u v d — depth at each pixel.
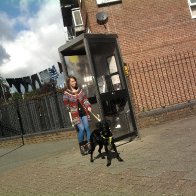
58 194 6.20
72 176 7.15
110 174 6.60
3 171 9.84
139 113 11.34
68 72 9.45
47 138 14.32
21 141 15.59
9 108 16.14
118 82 9.52
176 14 15.45
